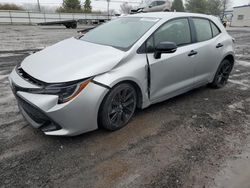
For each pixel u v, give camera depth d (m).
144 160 2.68
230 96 4.67
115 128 3.19
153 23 3.60
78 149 2.81
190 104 4.20
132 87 3.19
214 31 4.62
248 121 3.67
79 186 2.29
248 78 5.97
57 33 17.03
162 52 3.24
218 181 2.40
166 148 2.91
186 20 4.03
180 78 3.89
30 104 2.60
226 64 4.98
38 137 3.02
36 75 2.72
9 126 3.26
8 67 6.33
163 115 3.73
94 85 2.72
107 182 2.35
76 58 2.99
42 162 2.58
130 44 3.26
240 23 44.19
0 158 2.61
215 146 2.99
